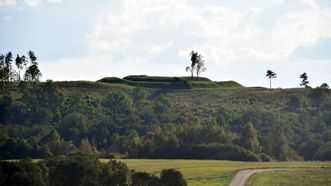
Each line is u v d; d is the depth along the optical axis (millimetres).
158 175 135500
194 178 141250
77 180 125625
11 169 122688
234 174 149375
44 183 124188
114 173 129375
